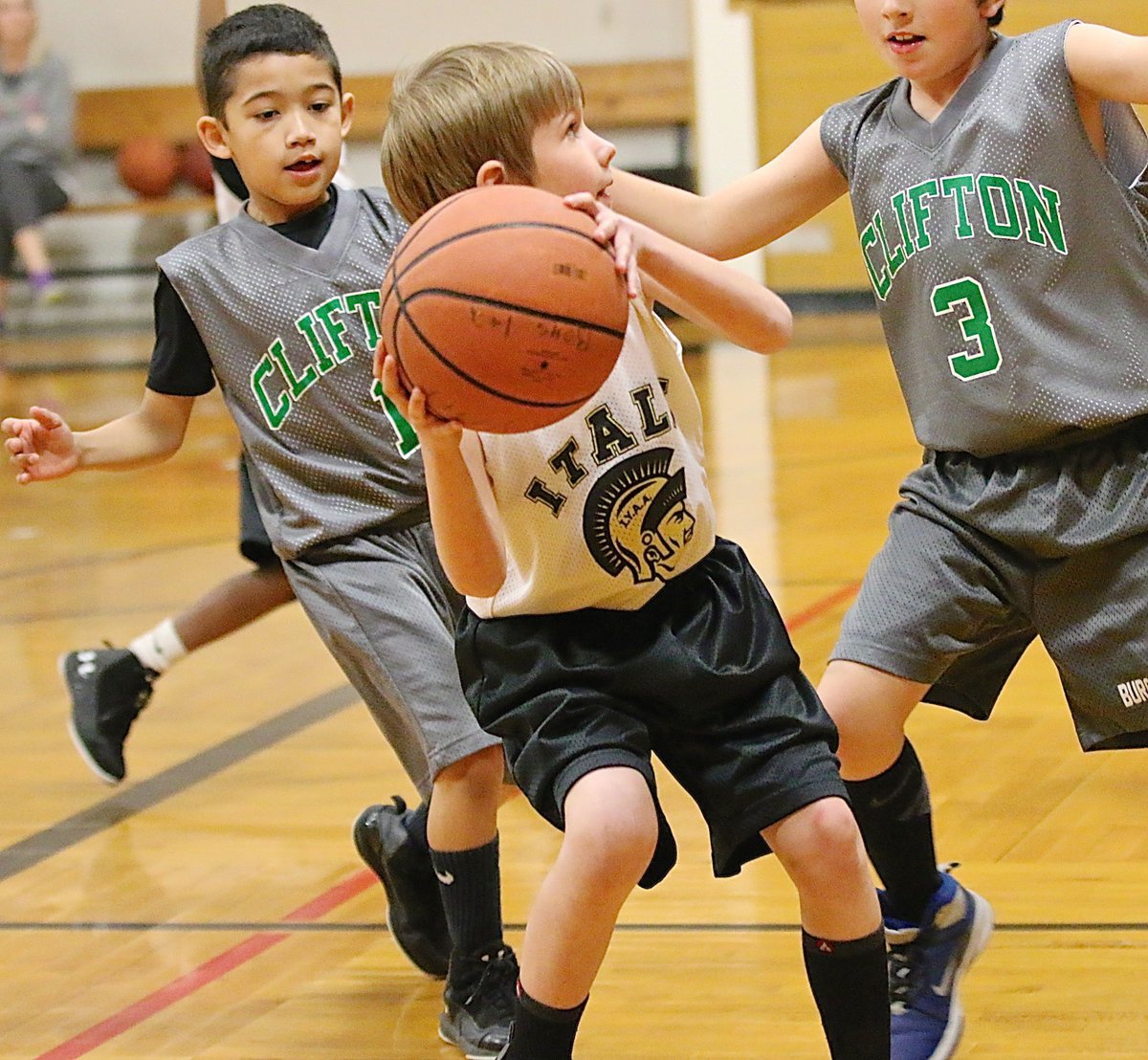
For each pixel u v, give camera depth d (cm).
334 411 379
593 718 290
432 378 265
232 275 386
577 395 269
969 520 334
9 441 380
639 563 299
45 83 1664
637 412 298
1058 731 525
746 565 314
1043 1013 349
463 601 385
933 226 329
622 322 271
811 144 355
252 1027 368
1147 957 370
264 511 391
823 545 774
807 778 288
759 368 1418
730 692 293
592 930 279
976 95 328
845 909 287
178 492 1044
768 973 375
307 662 666
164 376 395
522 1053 286
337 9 1733
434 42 1728
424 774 364
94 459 388
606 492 296
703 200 364
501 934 362
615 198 366
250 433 386
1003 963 371
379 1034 362
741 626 301
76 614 744
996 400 326
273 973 396
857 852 286
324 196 397
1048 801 466
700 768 295
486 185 283
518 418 268
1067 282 324
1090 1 1534
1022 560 332
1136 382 323
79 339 1805
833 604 669
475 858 352
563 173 288
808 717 295
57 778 545
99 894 448
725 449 1053
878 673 330
